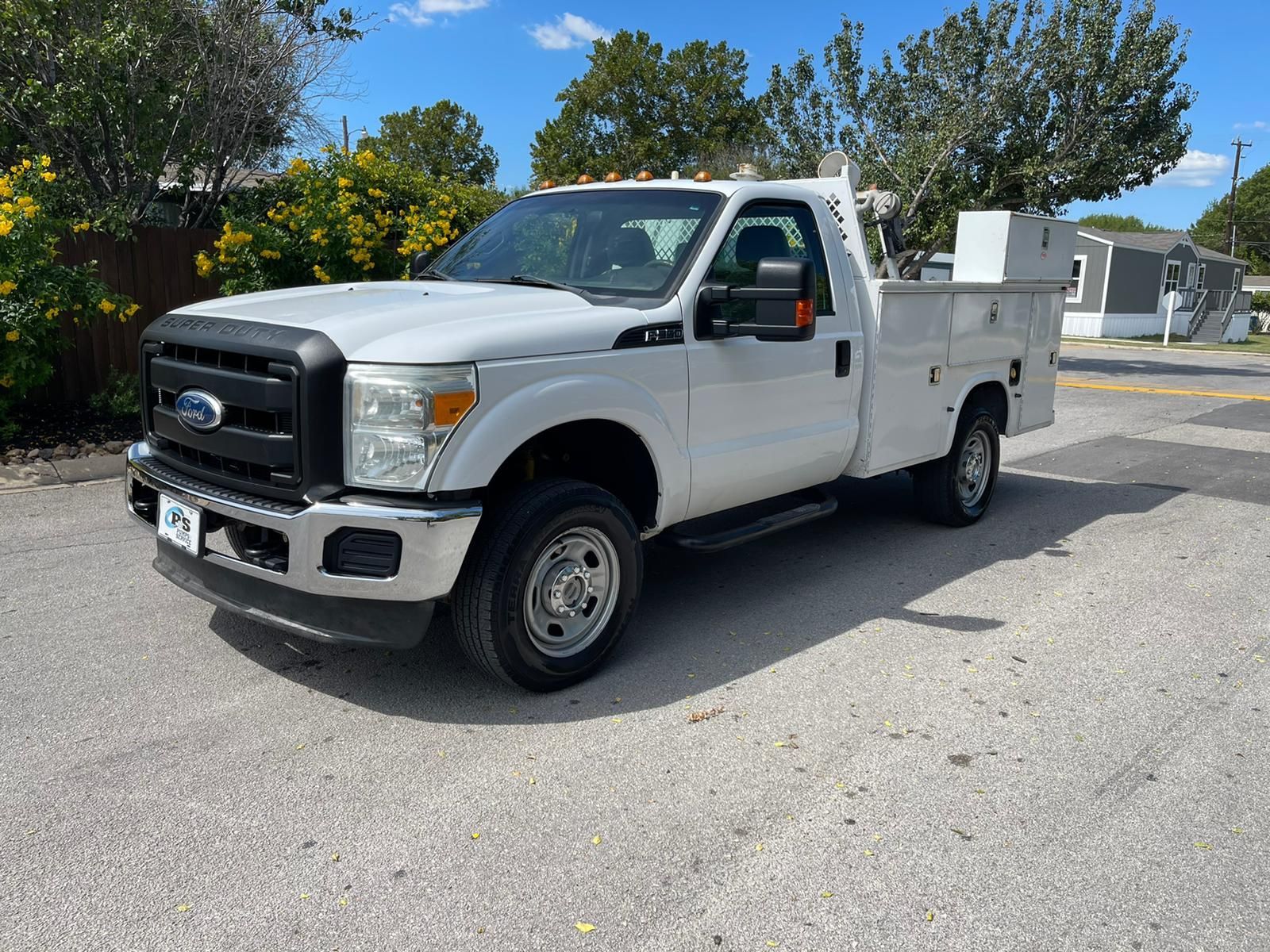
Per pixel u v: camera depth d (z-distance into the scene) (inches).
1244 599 212.4
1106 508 297.9
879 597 209.0
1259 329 1995.6
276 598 141.5
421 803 123.9
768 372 184.7
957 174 736.3
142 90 381.1
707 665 170.2
